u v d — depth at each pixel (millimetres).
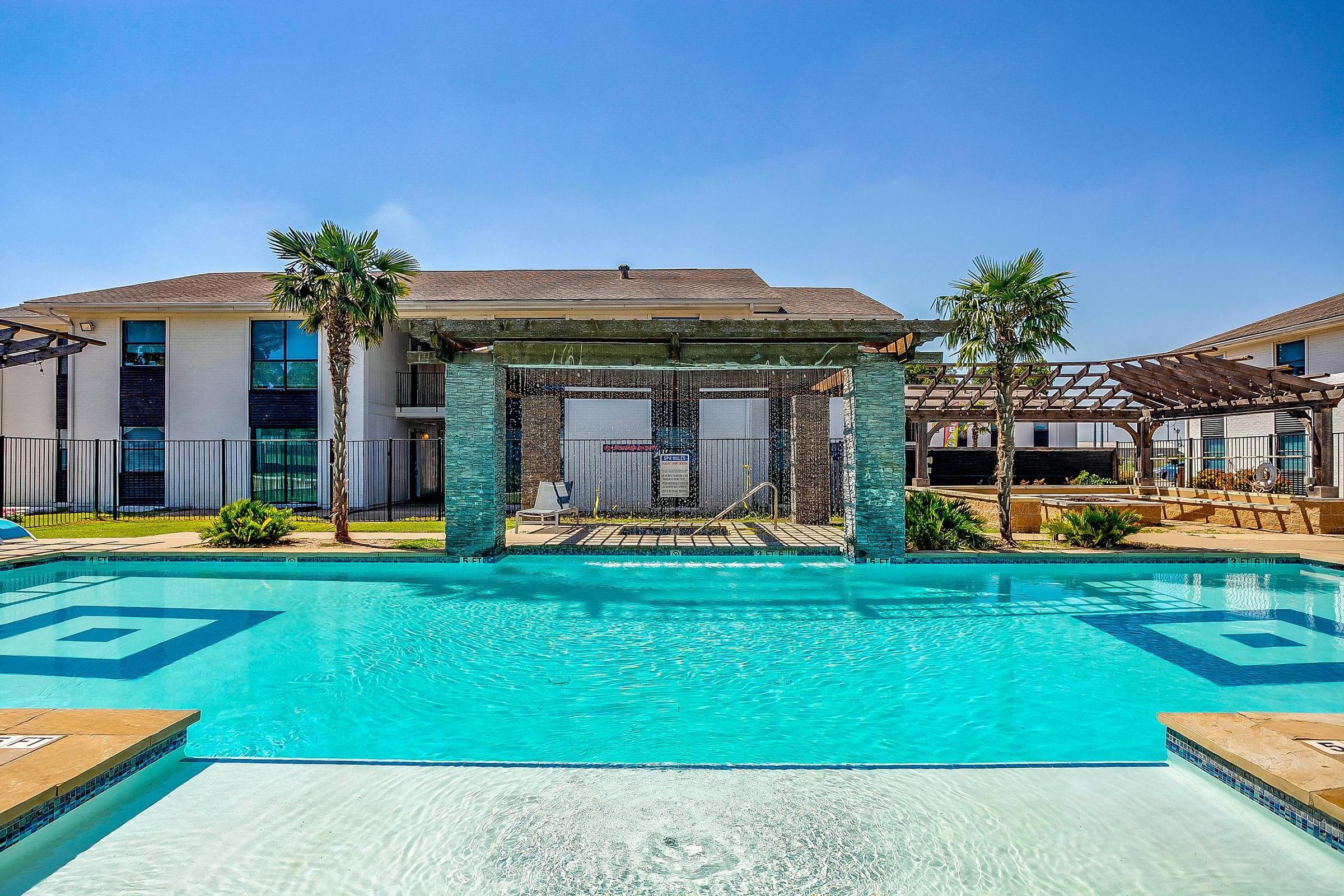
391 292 11852
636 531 13602
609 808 2916
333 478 11742
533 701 4938
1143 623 7117
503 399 11141
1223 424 20938
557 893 2279
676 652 6098
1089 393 18562
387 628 6918
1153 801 2961
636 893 2281
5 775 2617
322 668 5680
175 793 2994
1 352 12516
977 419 19625
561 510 14438
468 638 6535
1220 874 2396
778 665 5750
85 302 18172
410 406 21172
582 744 4191
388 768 3281
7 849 2391
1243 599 8258
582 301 17141
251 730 4422
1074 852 2553
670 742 4230
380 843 2598
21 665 5691
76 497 18750
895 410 10273
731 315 17734
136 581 9297
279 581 9328
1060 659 5898
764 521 15812
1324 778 2637
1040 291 10766
